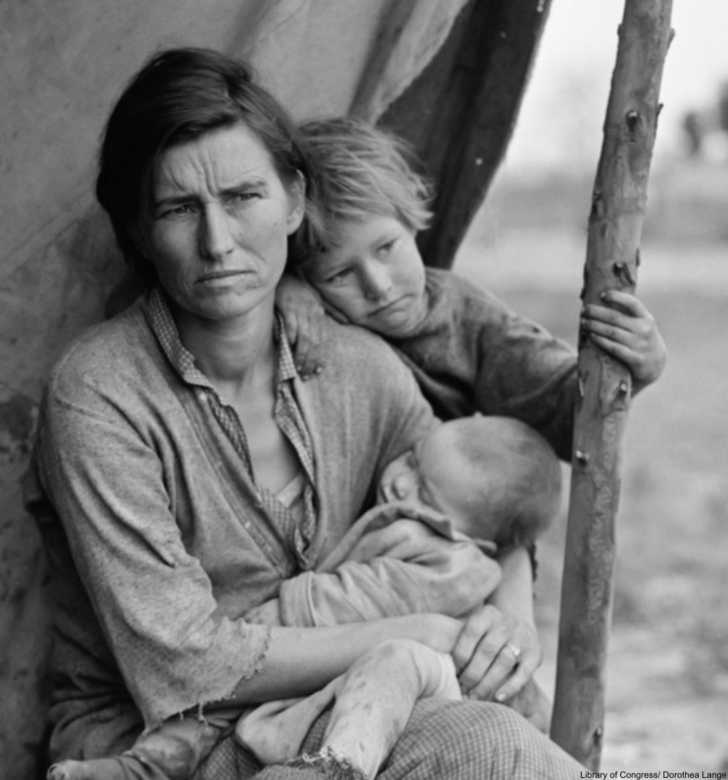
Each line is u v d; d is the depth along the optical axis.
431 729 4.15
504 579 4.84
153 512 4.41
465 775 4.06
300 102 5.30
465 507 4.75
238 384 4.64
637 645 10.62
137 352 4.53
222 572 4.60
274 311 4.76
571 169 33.34
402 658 4.26
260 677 4.38
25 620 4.95
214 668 4.34
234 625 4.40
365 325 4.99
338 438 4.77
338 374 4.79
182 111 4.32
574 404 4.98
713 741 8.80
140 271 4.70
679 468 15.78
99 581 4.36
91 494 4.38
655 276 25.86
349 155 4.83
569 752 4.86
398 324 5.00
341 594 4.54
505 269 24.33
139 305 4.62
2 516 4.87
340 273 4.89
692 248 28.53
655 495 14.80
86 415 4.41
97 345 4.51
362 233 4.84
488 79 5.79
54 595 4.80
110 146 4.43
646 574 12.29
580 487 4.82
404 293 4.95
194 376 4.51
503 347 5.20
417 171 5.30
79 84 4.72
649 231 29.39
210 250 4.34
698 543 13.24
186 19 4.85
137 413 4.46
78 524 4.39
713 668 10.07
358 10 5.26
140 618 4.32
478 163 5.87
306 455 4.68
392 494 4.79
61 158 4.76
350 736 4.01
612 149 4.74
